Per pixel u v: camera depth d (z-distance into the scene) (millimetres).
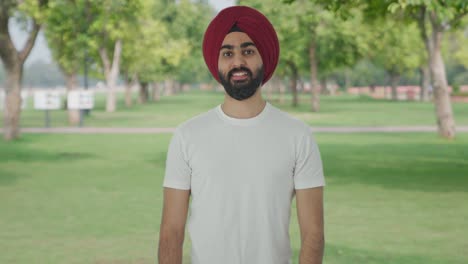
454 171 14125
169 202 2475
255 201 2395
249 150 2398
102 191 11648
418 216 9094
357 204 10109
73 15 29359
